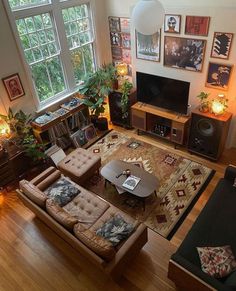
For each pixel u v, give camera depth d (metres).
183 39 4.40
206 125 4.43
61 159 4.75
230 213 3.09
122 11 4.98
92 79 5.16
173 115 4.80
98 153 5.02
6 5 3.80
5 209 4.01
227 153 4.79
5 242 3.53
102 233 2.99
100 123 5.55
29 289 3.01
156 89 4.80
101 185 4.29
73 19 4.94
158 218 3.69
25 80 4.48
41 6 4.25
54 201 3.33
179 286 2.77
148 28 2.96
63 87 5.30
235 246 2.76
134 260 3.20
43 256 3.33
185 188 4.11
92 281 3.04
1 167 4.12
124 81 5.33
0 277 3.14
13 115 4.42
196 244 2.80
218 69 4.29
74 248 3.15
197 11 4.03
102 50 5.71
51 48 4.77
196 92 4.77
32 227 3.71
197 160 4.66
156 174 4.41
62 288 3.00
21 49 4.21
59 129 4.95
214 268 2.54
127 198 4.02
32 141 4.42
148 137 5.36
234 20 3.78
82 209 3.41
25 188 3.39
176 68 4.78
